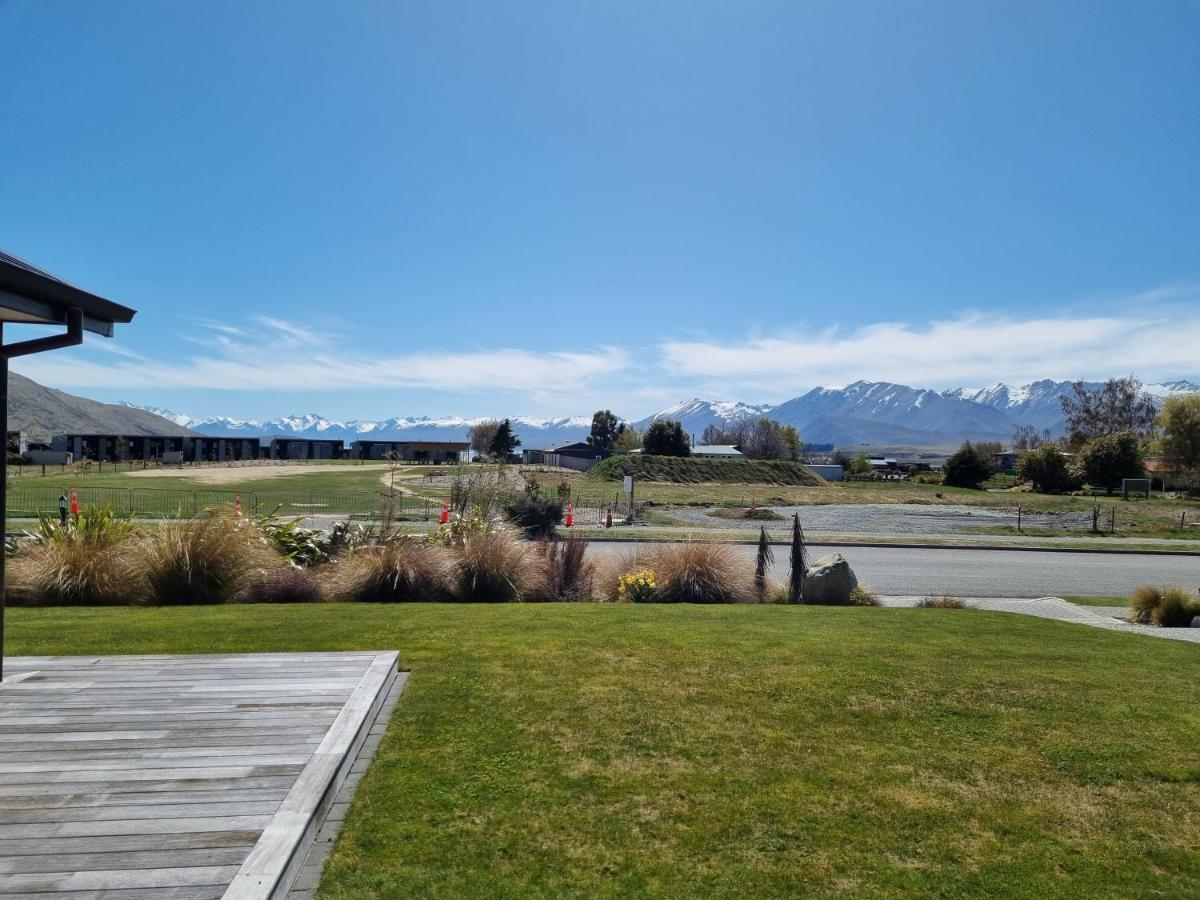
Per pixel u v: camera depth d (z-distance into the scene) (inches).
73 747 150.9
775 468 2434.8
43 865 107.3
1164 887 119.9
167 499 1103.0
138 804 126.6
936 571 670.5
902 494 1911.9
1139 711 201.6
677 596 428.8
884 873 121.6
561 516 681.6
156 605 343.6
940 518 1279.5
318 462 2955.2
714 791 147.6
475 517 509.4
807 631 293.3
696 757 163.3
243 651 237.6
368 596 378.9
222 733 159.0
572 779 150.9
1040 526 1175.0
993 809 144.3
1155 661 265.4
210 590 355.3
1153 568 724.7
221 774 138.9
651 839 129.4
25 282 161.3
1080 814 143.1
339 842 126.0
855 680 220.8
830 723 185.9
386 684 203.5
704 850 126.5
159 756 146.7
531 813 137.1
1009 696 211.3
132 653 233.1
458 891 113.1
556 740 170.4
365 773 152.1
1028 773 160.6
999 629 316.2
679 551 449.1
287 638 257.4
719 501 1521.9
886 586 575.2
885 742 175.0
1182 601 427.5
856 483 2522.1
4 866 106.7
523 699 197.5
